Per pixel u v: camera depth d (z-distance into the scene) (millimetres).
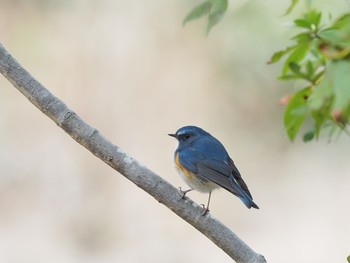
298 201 15375
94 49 16641
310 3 4320
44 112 5098
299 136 15633
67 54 16516
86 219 14984
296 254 13984
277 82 15156
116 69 16656
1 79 16219
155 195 5051
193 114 16344
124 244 14586
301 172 15867
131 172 5051
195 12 3912
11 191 15320
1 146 15742
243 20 13641
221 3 3844
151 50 16703
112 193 15289
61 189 15383
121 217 15000
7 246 14289
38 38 16438
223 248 4984
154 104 16547
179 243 14453
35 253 14211
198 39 16359
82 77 16516
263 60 14414
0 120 16031
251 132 16156
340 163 15711
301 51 4465
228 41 14711
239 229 14852
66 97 16359
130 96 16547
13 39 16359
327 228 14586
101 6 16797
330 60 3654
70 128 5055
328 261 13688
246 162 16078
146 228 14789
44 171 15578
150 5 16766
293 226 14773
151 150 16219
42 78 16328
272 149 16109
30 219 14953
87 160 15586
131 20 16797
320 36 4145
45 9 16562
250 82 15375
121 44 16703
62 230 14867
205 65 16188
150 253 14273
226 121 16266
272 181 15898
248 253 4938
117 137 16328
